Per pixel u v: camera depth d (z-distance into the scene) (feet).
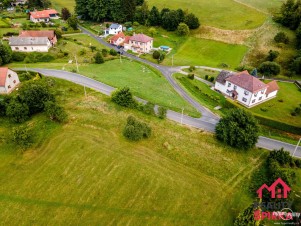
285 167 187.83
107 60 353.31
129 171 176.86
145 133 201.16
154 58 373.81
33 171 175.73
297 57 352.49
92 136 202.28
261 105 268.82
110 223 147.54
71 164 180.34
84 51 364.17
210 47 412.77
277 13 474.49
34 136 199.82
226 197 164.45
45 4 554.05
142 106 231.71
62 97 244.22
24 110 211.61
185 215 153.17
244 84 263.70
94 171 176.14
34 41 356.18
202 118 234.99
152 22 481.46
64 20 495.00
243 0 545.44
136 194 163.32
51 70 296.30
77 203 157.07
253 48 396.37
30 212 152.05
